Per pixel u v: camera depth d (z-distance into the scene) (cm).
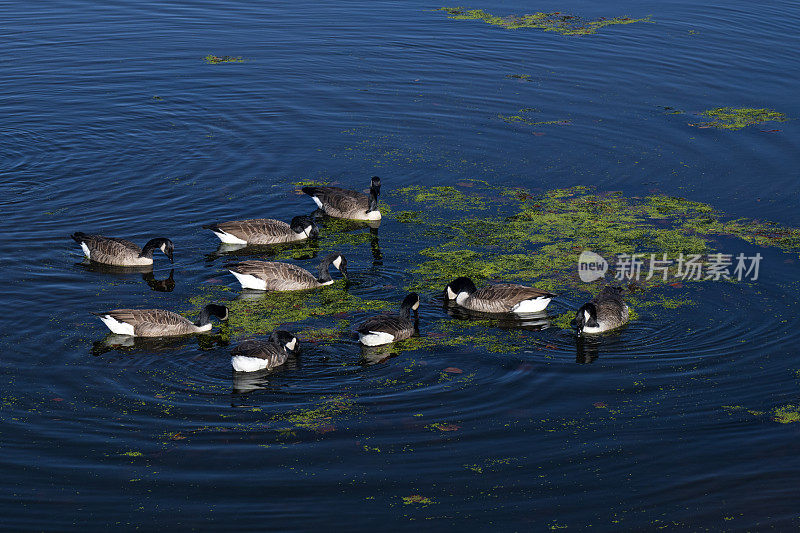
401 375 1830
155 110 3372
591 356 1919
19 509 1417
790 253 2386
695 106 3447
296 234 2520
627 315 2066
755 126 3256
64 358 1866
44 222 2539
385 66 3838
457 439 1620
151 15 4497
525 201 2744
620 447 1603
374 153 3088
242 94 3541
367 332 1911
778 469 1542
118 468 1522
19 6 4616
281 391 1764
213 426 1642
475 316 2100
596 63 3869
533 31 4266
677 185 2830
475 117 3369
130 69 3759
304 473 1516
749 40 4144
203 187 2808
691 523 1414
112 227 2531
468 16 4500
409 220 2636
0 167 2877
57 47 3984
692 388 1792
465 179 2903
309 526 1390
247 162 2991
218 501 1444
